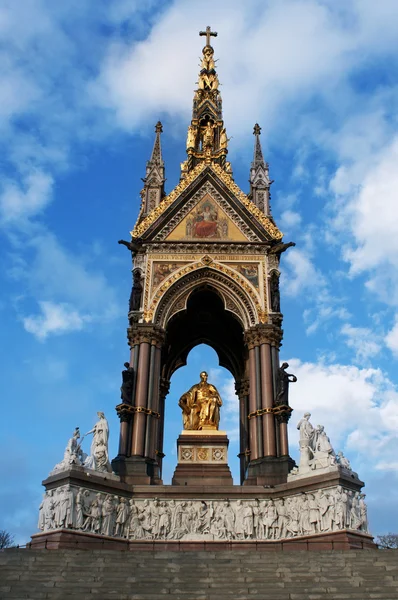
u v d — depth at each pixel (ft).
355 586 71.87
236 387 164.14
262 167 165.07
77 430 114.93
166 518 114.01
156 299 139.95
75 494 105.40
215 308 165.07
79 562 79.41
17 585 71.67
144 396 128.47
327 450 112.37
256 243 146.82
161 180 162.30
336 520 103.14
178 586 72.59
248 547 111.34
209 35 209.05
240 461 153.99
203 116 190.08
